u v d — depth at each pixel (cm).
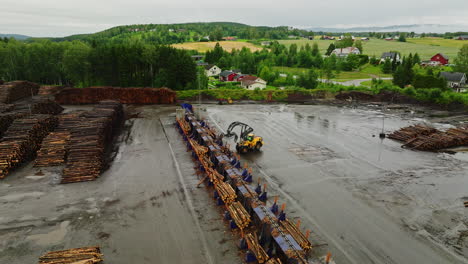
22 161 2191
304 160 2322
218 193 1636
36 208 1595
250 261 1205
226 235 1383
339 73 8650
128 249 1284
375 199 1722
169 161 2267
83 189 1811
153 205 1636
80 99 4522
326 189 1839
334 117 3800
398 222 1494
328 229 1430
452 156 2436
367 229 1434
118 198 1708
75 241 1333
